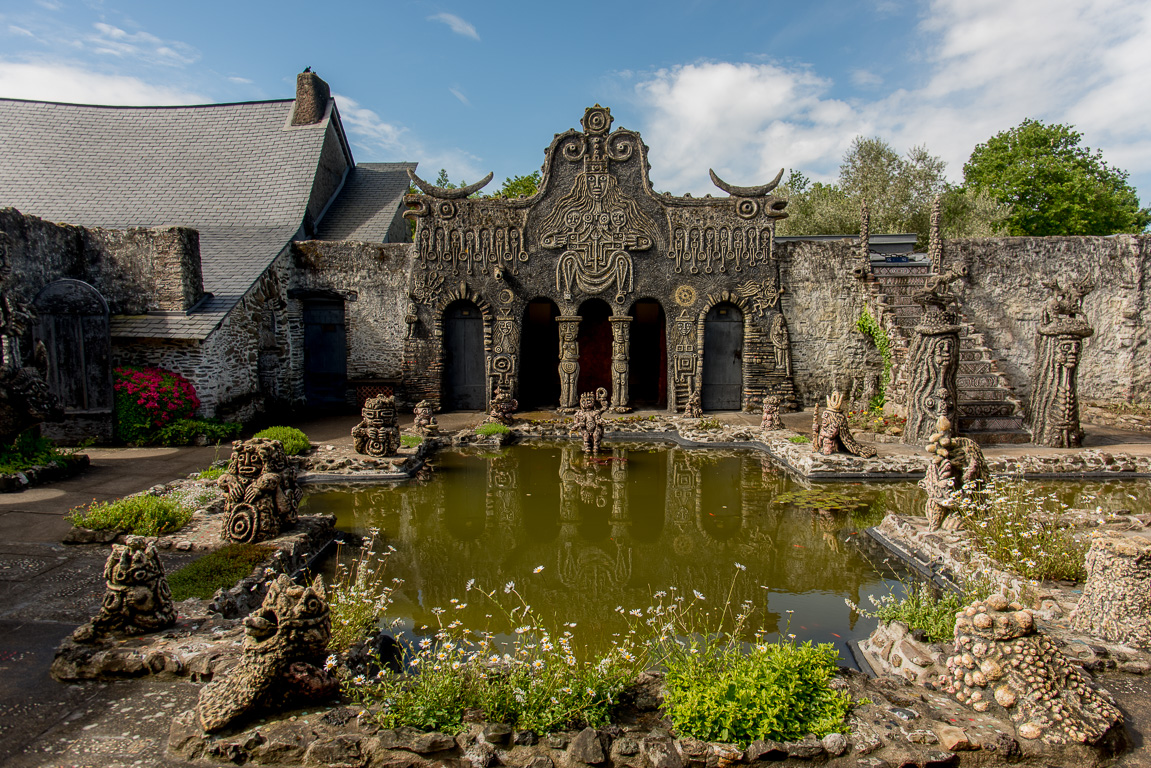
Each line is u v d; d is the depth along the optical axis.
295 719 4.06
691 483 11.55
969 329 16.70
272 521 7.52
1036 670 4.05
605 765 3.75
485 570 7.79
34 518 8.15
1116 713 4.00
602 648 5.79
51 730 4.08
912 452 12.17
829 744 3.80
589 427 13.65
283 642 4.20
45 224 13.09
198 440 13.11
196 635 5.09
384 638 5.90
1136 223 32.03
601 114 17.00
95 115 21.19
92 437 12.73
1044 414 12.86
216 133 21.06
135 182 19.67
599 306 21.16
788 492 10.86
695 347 17.75
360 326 18.45
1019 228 31.14
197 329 13.59
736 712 3.92
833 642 5.99
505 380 17.66
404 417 17.08
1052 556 6.52
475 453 13.86
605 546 8.62
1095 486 11.00
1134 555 5.11
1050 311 12.77
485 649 4.80
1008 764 3.80
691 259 17.53
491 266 17.41
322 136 20.55
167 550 7.30
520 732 3.90
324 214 20.91
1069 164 30.38
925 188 28.08
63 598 5.97
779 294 17.75
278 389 17.38
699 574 7.66
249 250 17.12
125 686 4.59
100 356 12.61
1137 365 17.86
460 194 17.17
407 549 8.43
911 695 4.33
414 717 3.98
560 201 17.27
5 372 9.60
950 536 7.45
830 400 12.12
